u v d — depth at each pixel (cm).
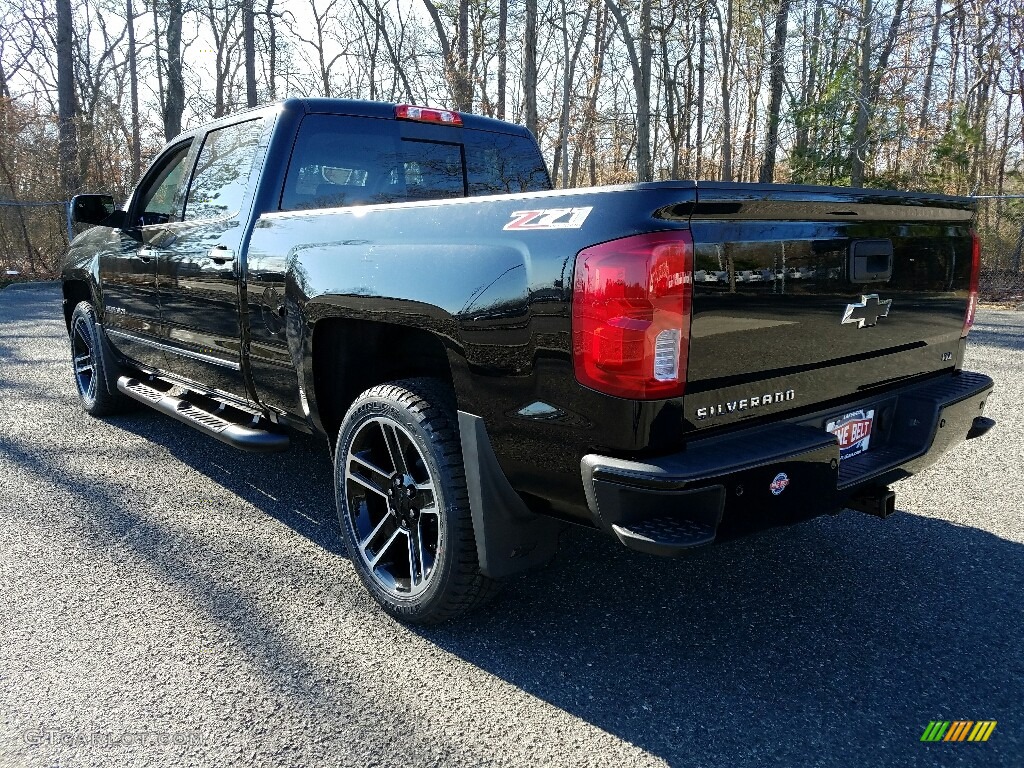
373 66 2977
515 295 217
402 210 261
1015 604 286
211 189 388
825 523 363
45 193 1725
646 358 193
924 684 236
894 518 369
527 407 218
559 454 214
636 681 238
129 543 337
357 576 310
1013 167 2041
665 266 191
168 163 443
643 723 217
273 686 232
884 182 1789
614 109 3002
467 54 2095
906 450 267
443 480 246
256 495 399
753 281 210
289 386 323
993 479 421
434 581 253
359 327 299
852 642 260
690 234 195
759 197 205
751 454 203
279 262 312
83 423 529
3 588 292
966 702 227
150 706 221
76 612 275
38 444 479
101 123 2047
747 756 203
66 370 710
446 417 252
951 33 2106
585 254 199
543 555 255
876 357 259
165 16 2009
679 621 275
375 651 254
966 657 251
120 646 253
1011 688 234
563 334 205
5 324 1012
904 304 265
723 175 2312
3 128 1681
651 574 312
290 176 352
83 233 557
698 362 201
